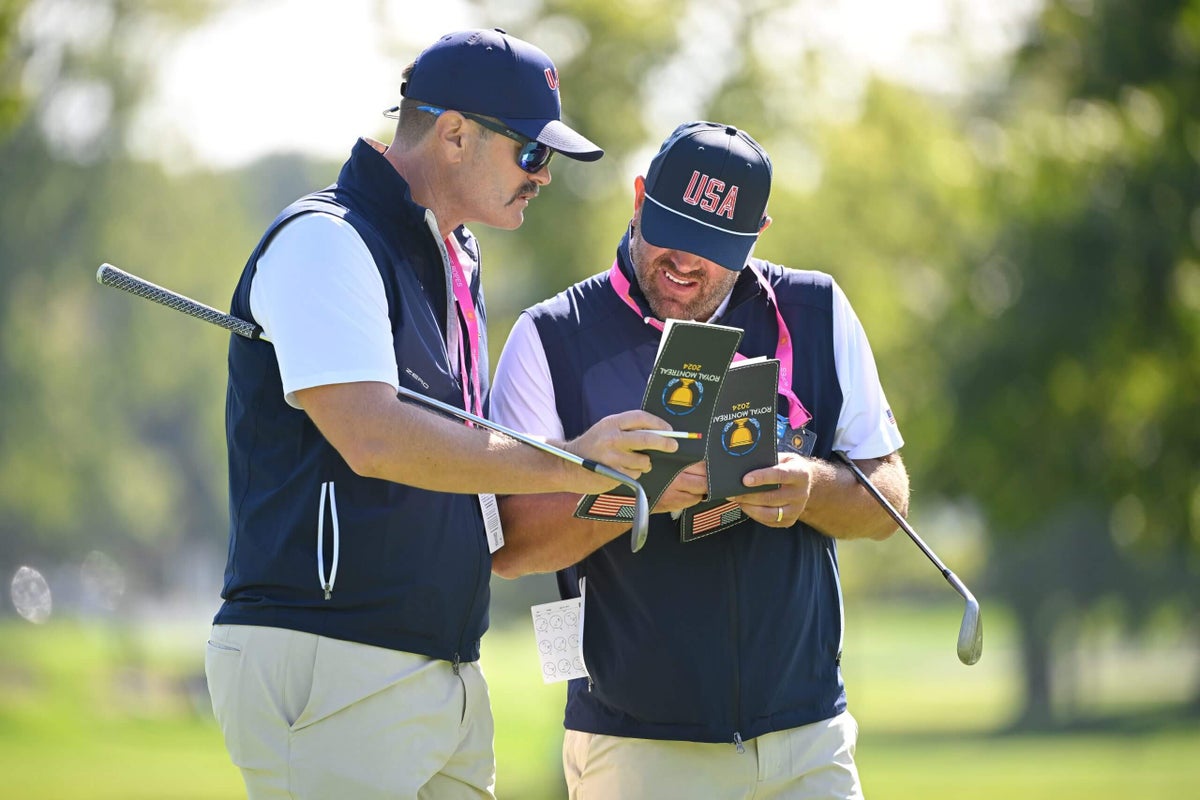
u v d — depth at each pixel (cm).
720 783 1134
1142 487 4897
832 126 5125
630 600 1140
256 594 991
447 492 966
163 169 10388
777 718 1138
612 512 1056
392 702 995
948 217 5134
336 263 959
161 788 5294
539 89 1052
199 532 17900
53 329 11331
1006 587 10856
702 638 1127
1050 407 4962
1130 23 4628
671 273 1127
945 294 5250
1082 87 4816
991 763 7394
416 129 1053
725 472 1048
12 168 9238
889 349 5175
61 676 10062
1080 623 11125
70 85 8162
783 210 4991
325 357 942
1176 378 4797
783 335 1175
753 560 1134
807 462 1128
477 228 5103
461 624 1036
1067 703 11794
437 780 1060
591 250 4894
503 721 8350
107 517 14512
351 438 938
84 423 12319
